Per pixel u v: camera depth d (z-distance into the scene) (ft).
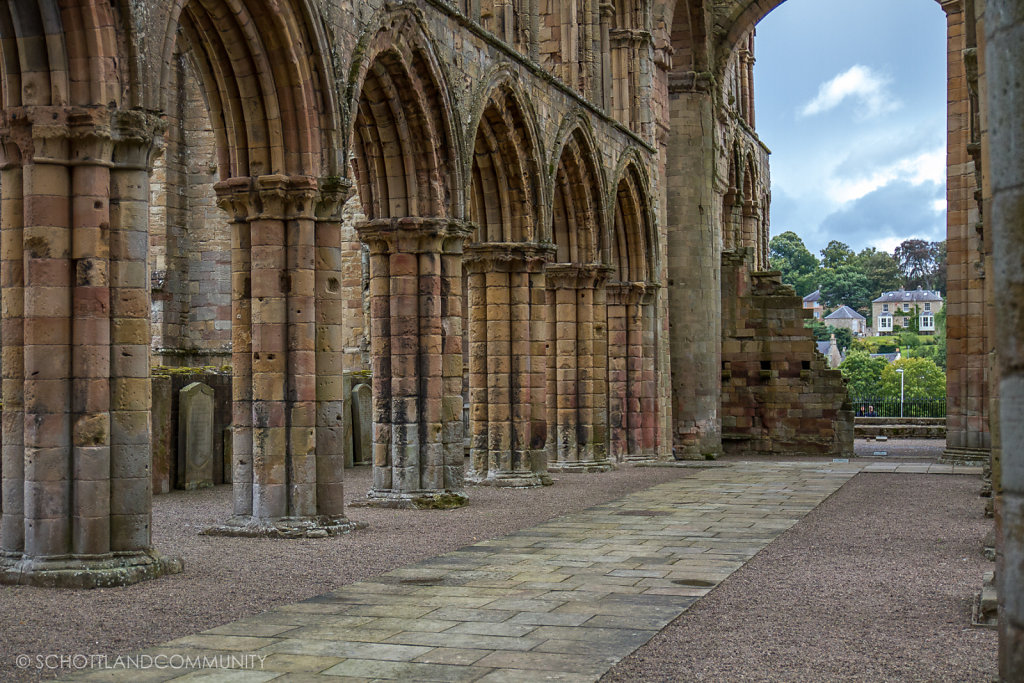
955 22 122.42
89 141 46.50
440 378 78.18
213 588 45.14
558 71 112.16
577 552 55.67
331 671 31.94
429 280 77.92
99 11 46.57
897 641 35.55
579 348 112.78
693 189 148.87
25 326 46.60
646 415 129.29
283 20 60.70
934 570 49.98
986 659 32.99
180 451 87.97
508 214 95.55
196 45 61.41
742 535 62.44
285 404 61.98
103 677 31.19
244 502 62.34
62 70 46.29
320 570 49.83
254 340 62.08
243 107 62.23
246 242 62.80
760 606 41.65
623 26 128.36
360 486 92.73
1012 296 16.29
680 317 148.25
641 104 129.18
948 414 127.03
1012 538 16.35
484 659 33.35
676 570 50.01
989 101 16.99
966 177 122.31
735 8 155.53
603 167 113.91
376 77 74.13
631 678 31.09
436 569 50.31
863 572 49.47
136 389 47.78
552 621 38.88
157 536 60.85
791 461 136.26
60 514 46.14
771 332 157.69
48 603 41.60
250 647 34.96
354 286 129.80
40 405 46.09
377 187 78.74
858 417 219.41
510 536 61.93
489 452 95.50
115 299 47.52
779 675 31.24
